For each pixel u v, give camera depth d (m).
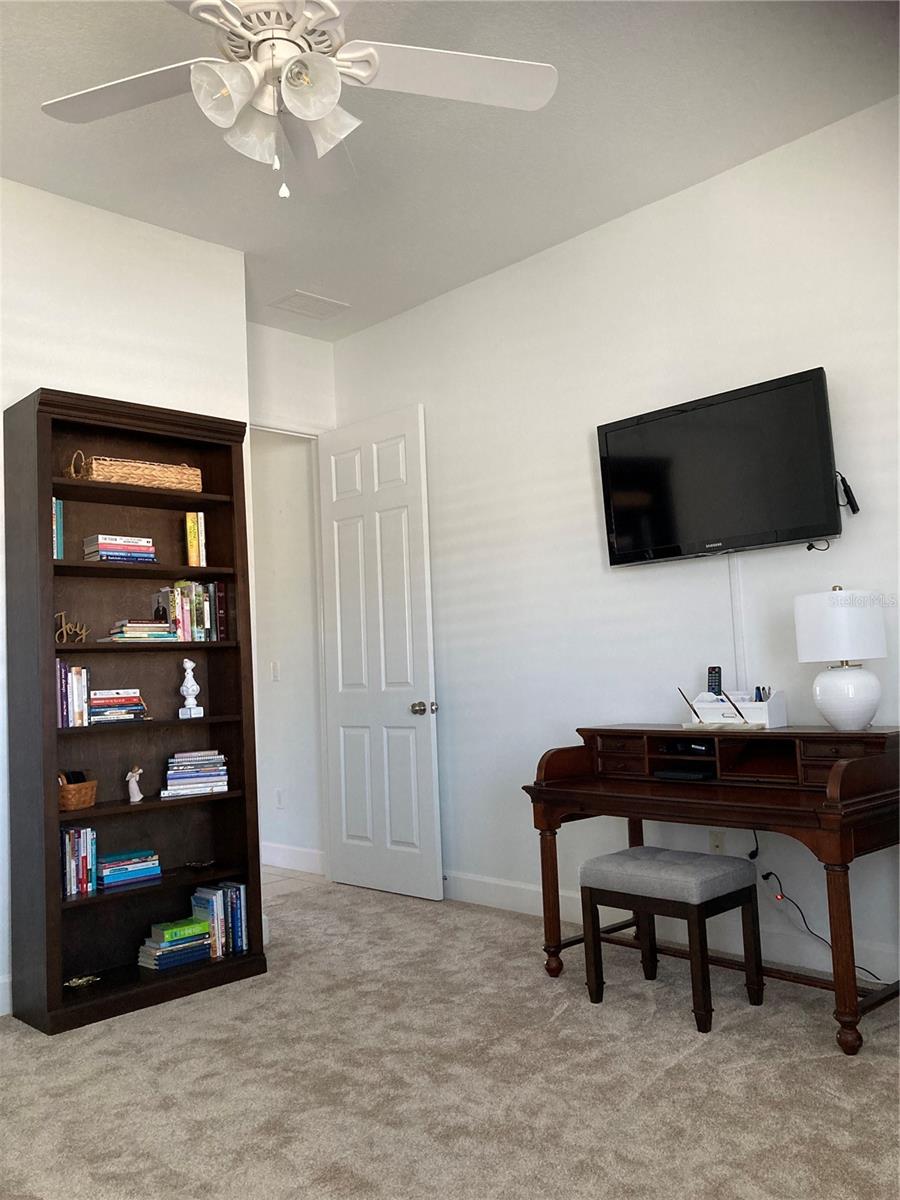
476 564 4.41
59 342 3.49
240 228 3.84
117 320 3.66
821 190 3.27
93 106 2.19
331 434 5.05
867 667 3.12
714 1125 2.14
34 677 3.10
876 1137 2.06
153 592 3.69
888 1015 2.77
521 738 4.20
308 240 3.96
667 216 3.71
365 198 3.61
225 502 3.68
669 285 3.70
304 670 5.47
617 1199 1.86
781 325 3.37
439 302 4.62
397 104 2.98
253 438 5.23
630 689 3.80
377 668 4.74
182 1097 2.42
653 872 2.82
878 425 3.12
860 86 3.02
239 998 3.19
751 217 3.45
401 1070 2.52
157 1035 2.88
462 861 4.45
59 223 3.52
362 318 4.86
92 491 3.35
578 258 4.02
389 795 4.66
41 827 3.03
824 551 3.24
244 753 3.58
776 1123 2.14
